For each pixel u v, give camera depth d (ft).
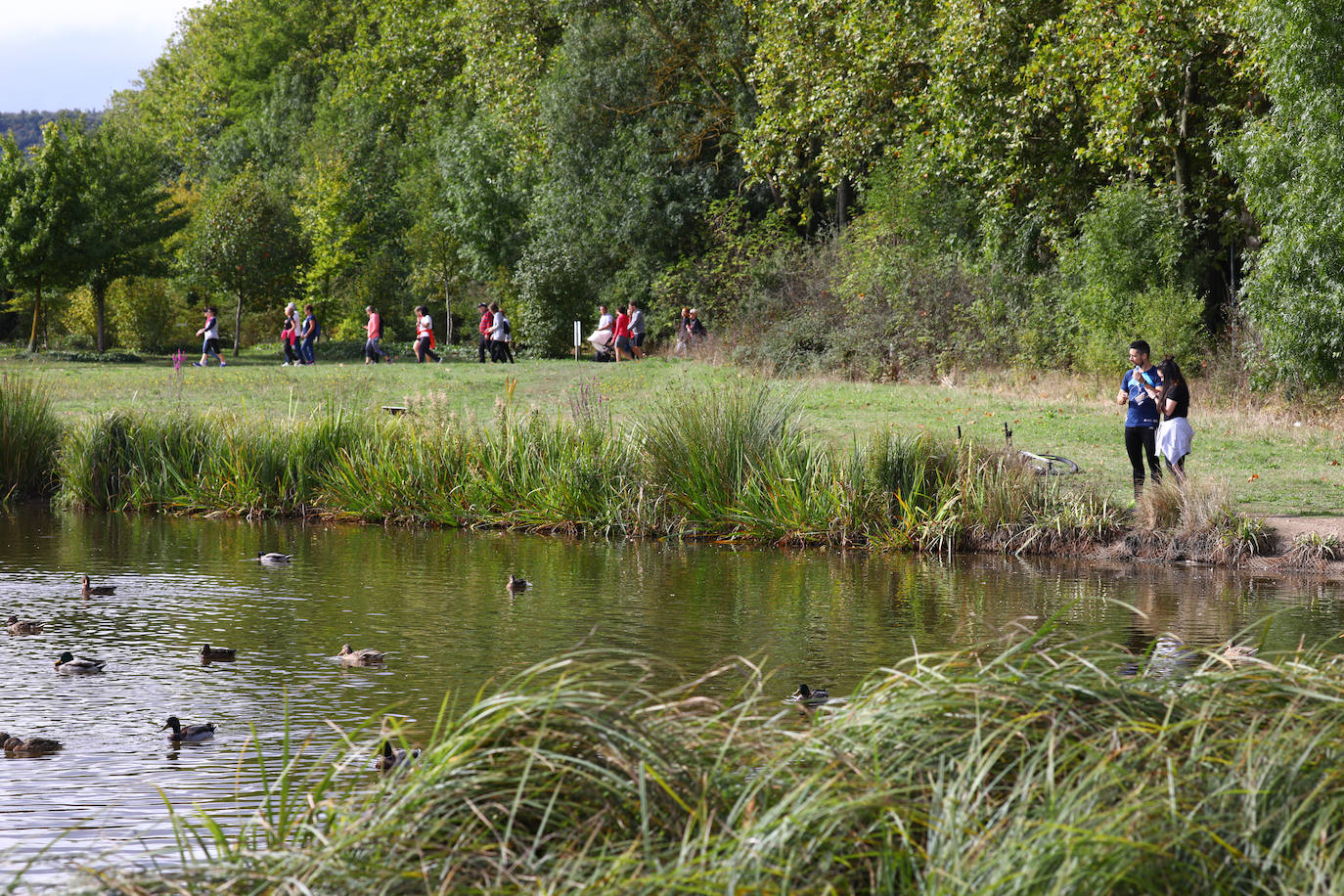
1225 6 95.86
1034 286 124.36
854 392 109.91
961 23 110.52
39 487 82.53
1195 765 19.08
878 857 17.40
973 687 20.62
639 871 17.19
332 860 17.53
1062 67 105.29
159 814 25.27
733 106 170.40
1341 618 45.47
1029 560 60.95
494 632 43.34
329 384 115.85
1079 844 16.46
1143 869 16.62
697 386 93.81
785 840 17.25
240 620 45.34
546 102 180.04
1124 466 74.74
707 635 42.91
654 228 178.29
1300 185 88.48
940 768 18.57
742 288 157.79
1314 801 18.22
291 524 73.67
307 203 260.01
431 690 35.35
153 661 38.86
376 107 269.44
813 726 21.17
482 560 60.49
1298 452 77.87
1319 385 91.25
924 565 59.57
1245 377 99.45
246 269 228.02
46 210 192.03
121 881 17.65
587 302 185.98
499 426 76.69
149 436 79.92
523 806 19.20
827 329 134.51
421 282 248.73
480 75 187.73
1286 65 87.81
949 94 114.21
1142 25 98.43
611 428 75.31
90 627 43.98
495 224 215.31
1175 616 45.91
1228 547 58.80
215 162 309.22
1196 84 111.14
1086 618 45.57
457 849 17.76
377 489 74.74
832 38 131.85
